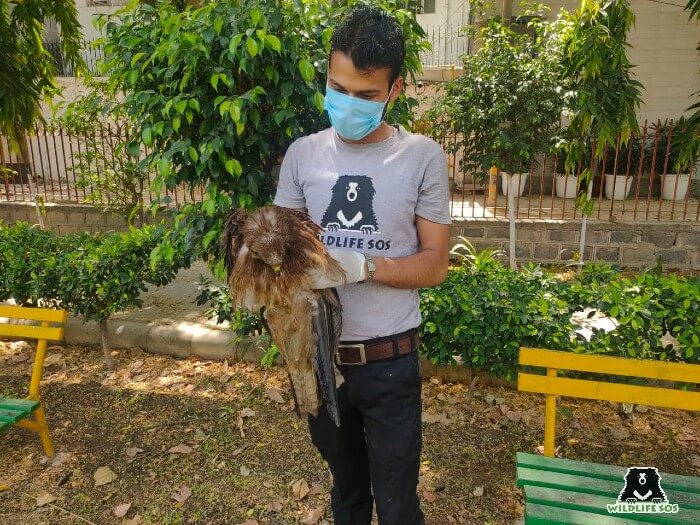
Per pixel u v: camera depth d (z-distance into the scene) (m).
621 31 5.13
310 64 2.83
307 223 1.70
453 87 6.04
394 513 2.03
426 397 4.01
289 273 1.61
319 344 1.72
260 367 4.43
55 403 4.04
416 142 1.85
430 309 3.72
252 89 2.93
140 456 3.45
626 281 3.85
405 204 1.83
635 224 6.84
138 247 4.36
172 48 2.80
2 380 4.38
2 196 8.38
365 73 1.70
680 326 3.52
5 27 5.55
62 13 6.18
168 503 3.06
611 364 2.48
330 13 3.20
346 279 1.70
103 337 4.46
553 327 3.62
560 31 5.65
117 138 6.91
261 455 3.45
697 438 3.57
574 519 2.12
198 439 3.61
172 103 2.89
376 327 1.89
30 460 3.43
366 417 2.00
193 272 6.59
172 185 3.29
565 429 3.67
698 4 4.98
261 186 3.41
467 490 3.11
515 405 3.92
